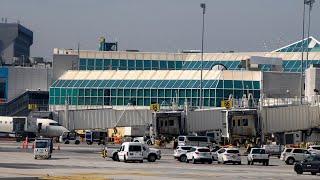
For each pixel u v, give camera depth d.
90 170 144.62
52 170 143.00
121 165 169.62
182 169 155.38
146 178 120.94
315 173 151.38
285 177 134.00
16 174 128.38
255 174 141.38
